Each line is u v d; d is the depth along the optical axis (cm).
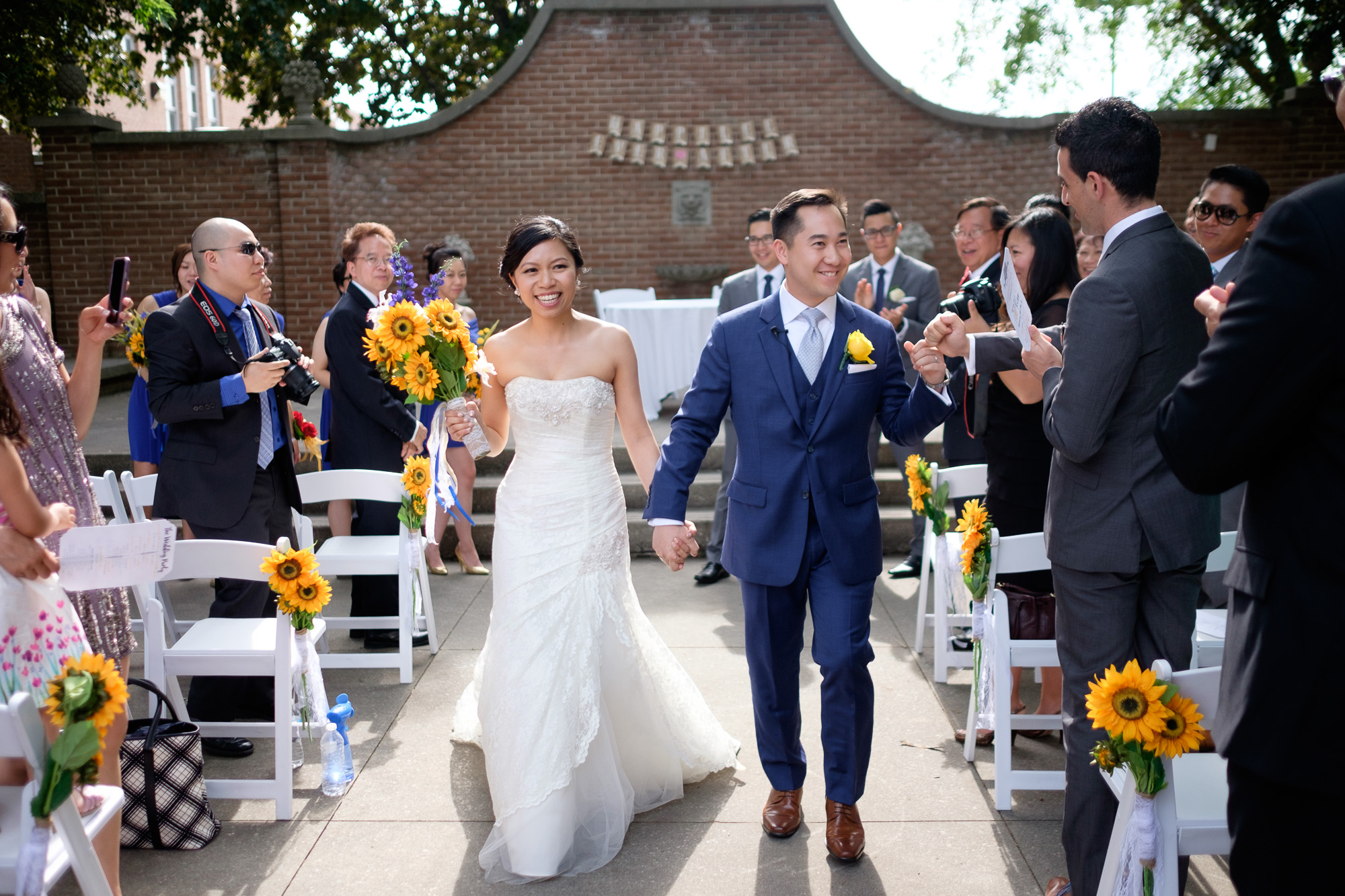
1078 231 1048
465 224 1136
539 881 287
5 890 192
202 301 374
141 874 291
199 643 331
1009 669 321
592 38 1120
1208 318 179
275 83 1420
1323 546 147
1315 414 149
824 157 1136
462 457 596
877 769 354
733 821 319
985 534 339
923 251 1129
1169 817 201
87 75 1245
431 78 1506
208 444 371
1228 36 1289
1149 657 248
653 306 838
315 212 1098
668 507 294
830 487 289
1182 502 236
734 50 1123
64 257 1108
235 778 352
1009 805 322
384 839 311
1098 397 229
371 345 330
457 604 551
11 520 220
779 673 302
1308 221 145
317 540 643
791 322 294
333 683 441
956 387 300
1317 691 146
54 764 190
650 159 1134
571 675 301
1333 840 148
